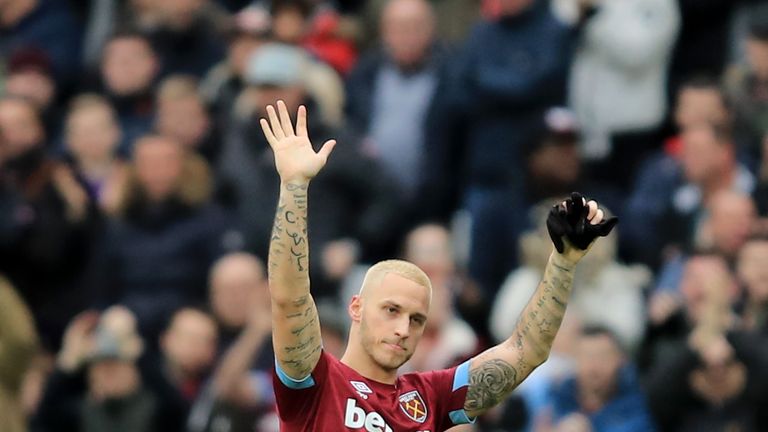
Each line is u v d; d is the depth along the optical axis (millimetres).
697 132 48750
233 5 61375
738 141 50812
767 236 45656
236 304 46062
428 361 42906
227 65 54656
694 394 42125
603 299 45750
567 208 25000
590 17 53031
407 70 53562
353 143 50281
